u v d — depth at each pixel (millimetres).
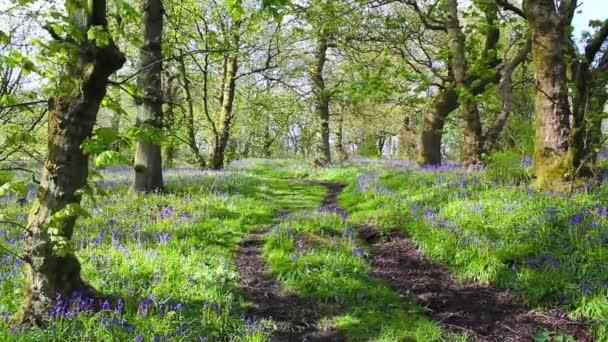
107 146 5117
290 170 30500
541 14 11500
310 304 7973
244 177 21922
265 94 25656
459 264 9445
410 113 32062
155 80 13734
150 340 5652
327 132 30672
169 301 6969
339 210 15336
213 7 19047
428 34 24016
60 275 5910
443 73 23578
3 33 4793
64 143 5527
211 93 32531
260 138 30922
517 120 18312
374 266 9977
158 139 5438
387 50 17922
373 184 17422
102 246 8641
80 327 5672
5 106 5266
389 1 16953
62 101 5484
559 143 11445
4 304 5965
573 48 12555
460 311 7746
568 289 7465
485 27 17109
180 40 16641
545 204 10172
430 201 13031
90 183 5820
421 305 8039
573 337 6641
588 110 11039
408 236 11797
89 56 5359
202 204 13758
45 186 5609
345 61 24531
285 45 22375
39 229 5625
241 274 9203
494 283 8539
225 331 6598
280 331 6984
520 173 12891
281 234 10867
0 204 11586
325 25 17797
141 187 14797
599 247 8008
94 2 5297
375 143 52000
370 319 7359
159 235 9797
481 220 10312
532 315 7367
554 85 11508
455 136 40500
